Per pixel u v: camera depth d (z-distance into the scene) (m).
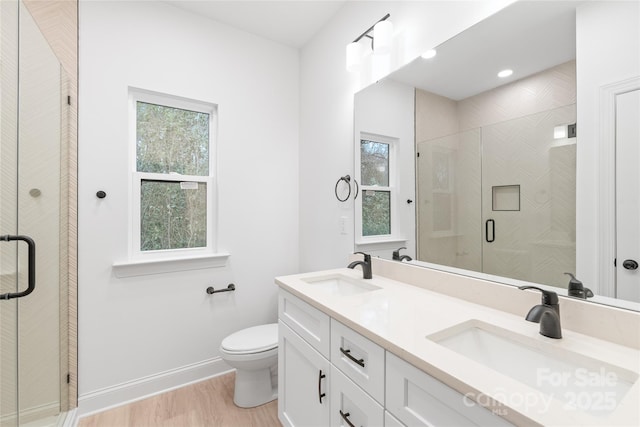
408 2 1.51
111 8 1.78
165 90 1.94
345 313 1.05
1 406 1.04
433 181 1.42
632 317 0.80
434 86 1.39
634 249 0.83
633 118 0.82
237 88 2.22
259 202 2.32
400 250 1.60
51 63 1.43
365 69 1.80
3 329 1.05
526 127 1.07
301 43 2.43
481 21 1.19
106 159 1.76
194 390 1.95
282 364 1.55
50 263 1.45
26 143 1.21
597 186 0.90
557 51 0.98
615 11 0.86
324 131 2.18
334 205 2.07
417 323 0.96
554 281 1.00
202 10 2.03
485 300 1.15
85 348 1.70
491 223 1.19
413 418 0.76
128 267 1.82
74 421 1.61
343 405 1.06
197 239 2.12
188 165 2.10
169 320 1.96
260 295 2.32
